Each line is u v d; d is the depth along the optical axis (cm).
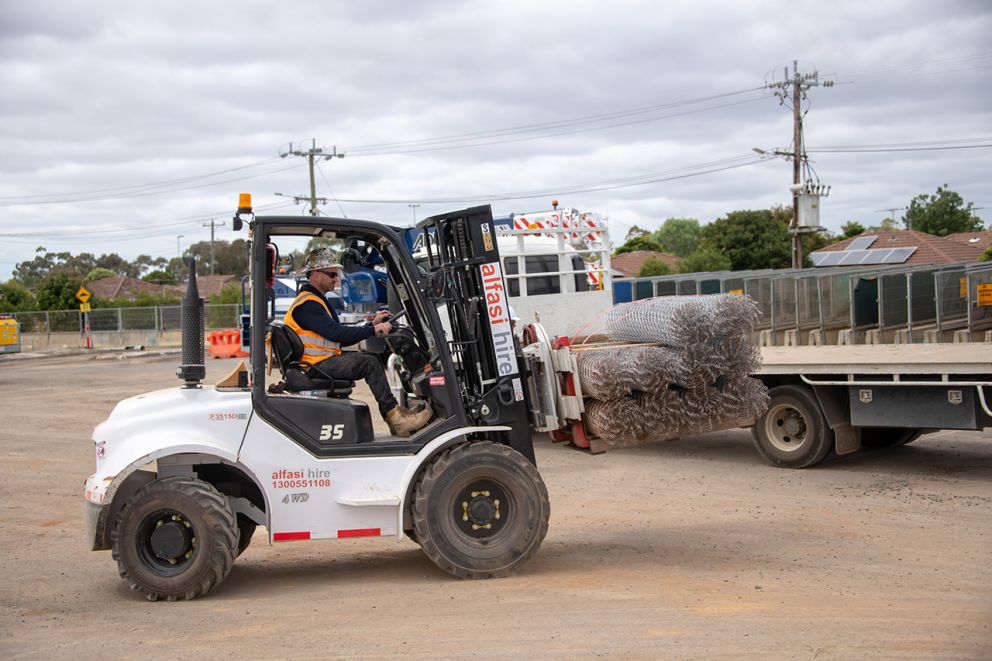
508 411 691
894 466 1066
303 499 639
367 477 646
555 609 572
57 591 660
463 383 702
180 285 8362
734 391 767
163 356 3666
